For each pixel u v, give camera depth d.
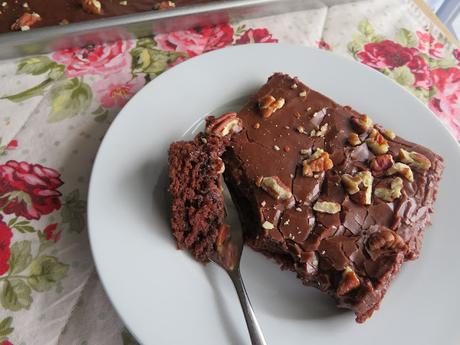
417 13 0.27
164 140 0.20
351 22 0.26
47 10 0.25
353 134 0.19
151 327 0.16
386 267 0.17
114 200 0.18
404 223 0.18
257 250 0.19
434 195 0.19
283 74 0.21
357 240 0.17
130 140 0.19
